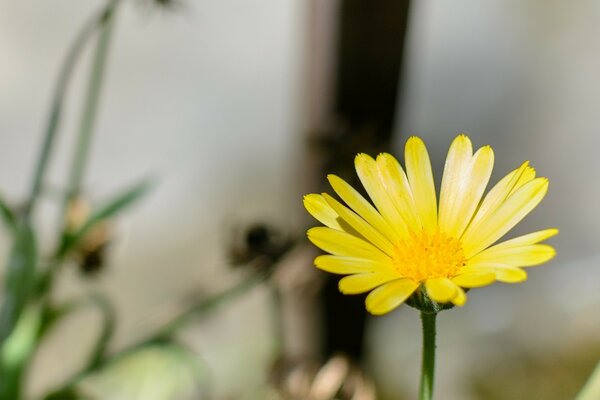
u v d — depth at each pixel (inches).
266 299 31.4
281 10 39.1
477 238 15.4
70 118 36.9
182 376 25.5
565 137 37.9
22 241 19.4
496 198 15.5
